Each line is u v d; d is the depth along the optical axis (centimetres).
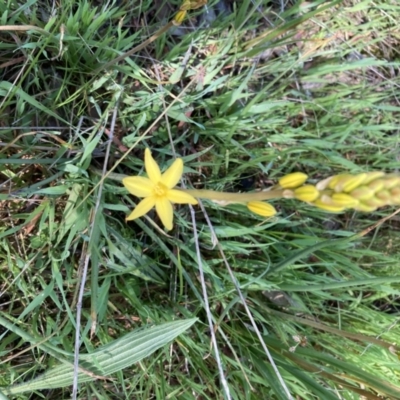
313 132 30
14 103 24
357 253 29
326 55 31
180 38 28
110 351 21
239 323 27
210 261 26
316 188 13
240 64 28
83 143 23
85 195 23
